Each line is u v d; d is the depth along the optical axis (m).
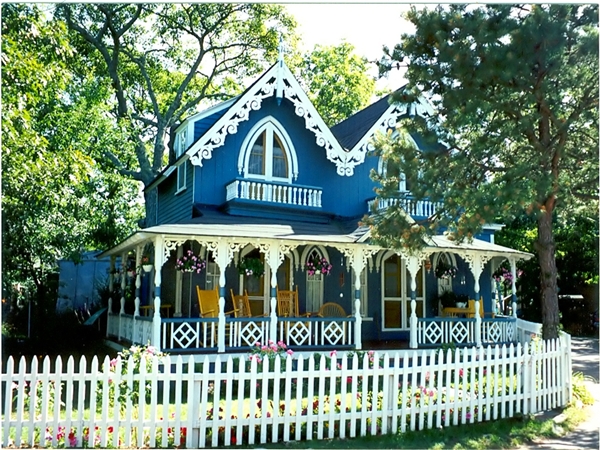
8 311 23.53
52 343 21.55
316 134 19.38
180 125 22.55
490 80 12.07
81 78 29.80
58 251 23.80
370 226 14.36
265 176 19.28
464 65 12.18
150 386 9.80
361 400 9.83
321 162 20.19
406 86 13.79
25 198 16.06
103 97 28.44
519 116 12.62
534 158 12.48
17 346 20.38
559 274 31.39
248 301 17.06
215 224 16.25
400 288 20.50
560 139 12.64
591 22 11.78
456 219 15.08
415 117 13.84
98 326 23.88
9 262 19.98
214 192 18.70
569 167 13.84
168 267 19.84
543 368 11.84
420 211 19.97
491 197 11.98
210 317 15.58
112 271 22.20
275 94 19.16
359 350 15.92
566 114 13.26
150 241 16.31
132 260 21.95
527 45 11.54
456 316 20.48
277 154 19.66
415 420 10.20
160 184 24.47
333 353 9.61
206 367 9.00
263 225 16.94
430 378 10.31
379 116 20.42
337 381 13.32
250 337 16.25
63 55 14.03
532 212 12.55
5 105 12.28
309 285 19.19
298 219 19.03
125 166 33.59
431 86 13.41
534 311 31.09
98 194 31.08
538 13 11.36
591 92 12.30
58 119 23.80
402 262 20.61
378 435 9.68
